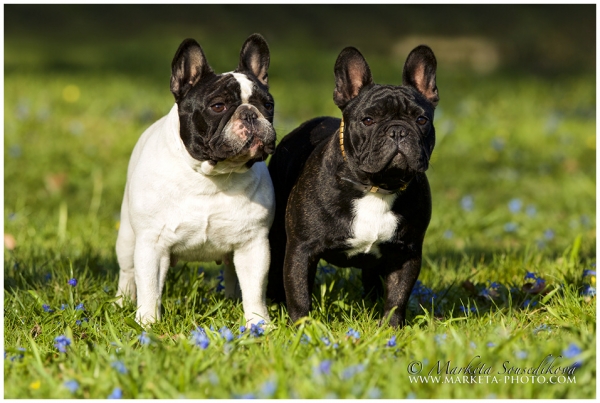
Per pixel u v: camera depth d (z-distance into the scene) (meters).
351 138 6.48
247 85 6.59
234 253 7.10
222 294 7.86
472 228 11.42
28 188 12.93
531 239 10.98
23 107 16.72
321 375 4.95
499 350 5.38
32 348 5.77
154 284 6.84
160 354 5.41
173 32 31.14
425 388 5.02
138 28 31.56
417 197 6.58
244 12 33.66
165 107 18.45
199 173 6.67
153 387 4.94
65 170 13.83
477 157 16.20
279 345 5.67
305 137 7.55
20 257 8.94
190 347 5.55
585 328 5.98
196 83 6.68
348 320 6.66
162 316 6.93
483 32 32.81
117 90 20.34
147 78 22.92
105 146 15.14
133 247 7.42
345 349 5.53
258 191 6.91
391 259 6.79
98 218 11.27
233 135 6.30
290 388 4.93
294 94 21.31
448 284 8.11
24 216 11.12
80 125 16.25
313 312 6.75
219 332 6.12
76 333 6.45
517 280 8.16
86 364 5.51
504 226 11.43
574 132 18.30
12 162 13.80
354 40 31.80
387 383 5.01
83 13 32.44
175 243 6.86
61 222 10.29
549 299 7.10
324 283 7.44
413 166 6.17
